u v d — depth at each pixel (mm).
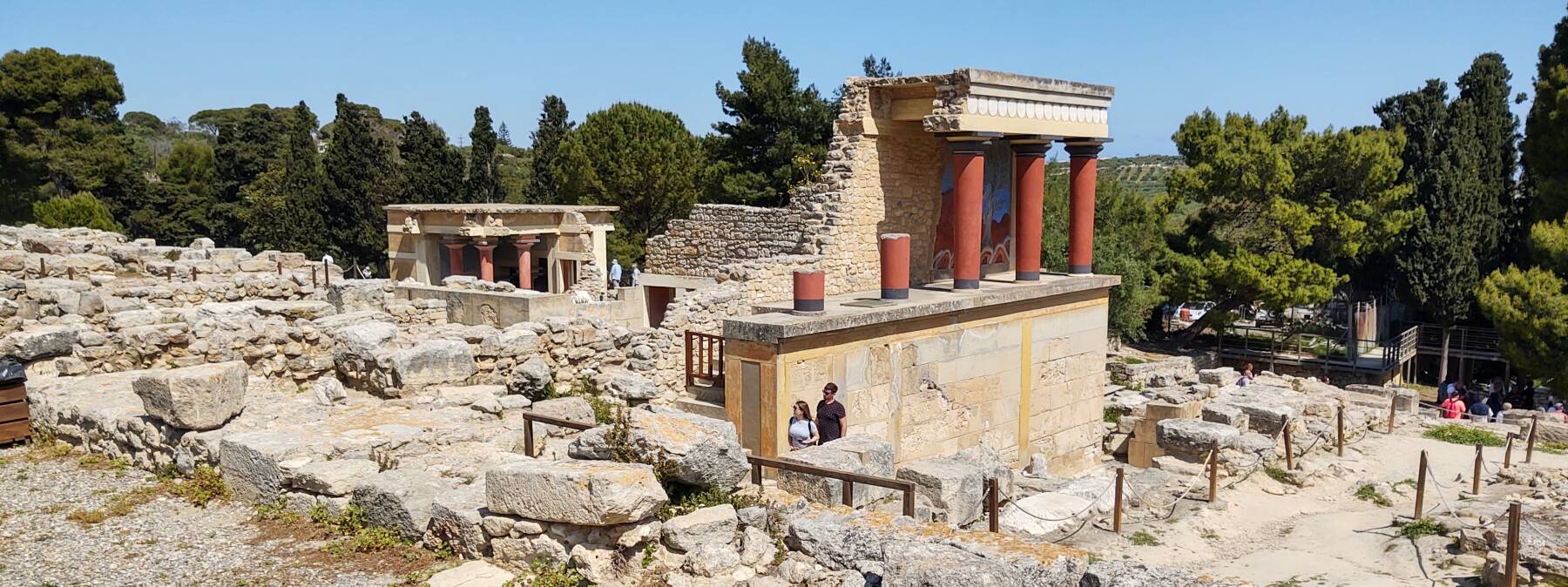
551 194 61688
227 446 12156
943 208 24469
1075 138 23297
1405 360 48125
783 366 16625
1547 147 41438
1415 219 49375
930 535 9445
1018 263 22781
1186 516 15148
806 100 53656
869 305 18766
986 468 13766
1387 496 16891
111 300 20625
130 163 70188
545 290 44781
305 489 11570
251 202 75562
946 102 20422
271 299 24516
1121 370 32594
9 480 12945
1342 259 53219
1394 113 53906
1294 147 48562
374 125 134250
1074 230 24000
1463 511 14703
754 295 22797
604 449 10578
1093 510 14734
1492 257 50688
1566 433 21203
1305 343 52219
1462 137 50250
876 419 18469
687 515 9656
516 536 9797
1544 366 36875
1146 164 176500
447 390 15844
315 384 15789
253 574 9992
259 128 84188
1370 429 22188
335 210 58344
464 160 61812
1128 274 45469
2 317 18109
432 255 41844
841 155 22391
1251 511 15883
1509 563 10781
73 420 14367
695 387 19172
